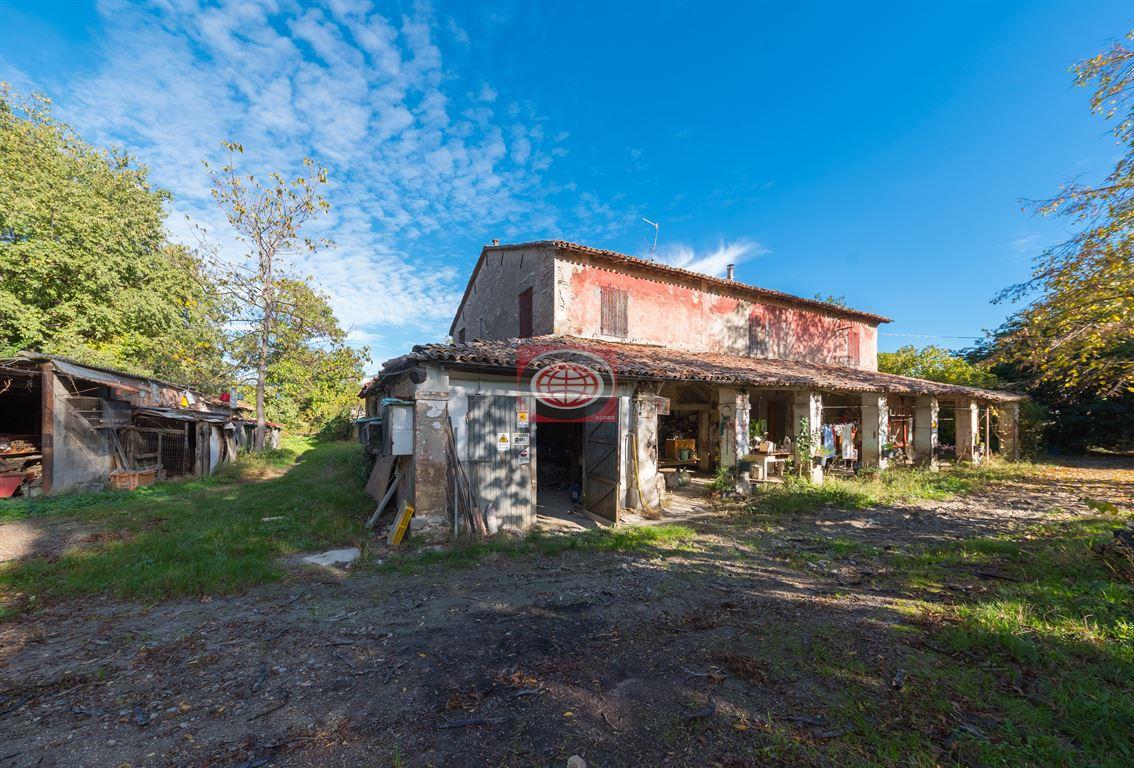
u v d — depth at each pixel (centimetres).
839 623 386
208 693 295
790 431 1472
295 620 407
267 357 1919
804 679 302
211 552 577
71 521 764
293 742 247
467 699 286
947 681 294
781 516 785
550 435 1176
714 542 643
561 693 291
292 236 1808
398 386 820
